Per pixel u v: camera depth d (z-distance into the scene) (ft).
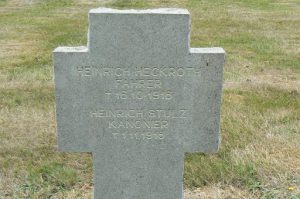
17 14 25.38
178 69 7.04
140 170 7.52
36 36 19.85
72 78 7.07
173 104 7.20
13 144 9.78
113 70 7.05
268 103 11.94
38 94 12.33
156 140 7.37
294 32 20.88
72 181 8.68
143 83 7.11
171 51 6.97
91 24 6.86
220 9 26.99
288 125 10.62
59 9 26.99
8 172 8.93
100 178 7.54
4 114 11.08
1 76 13.78
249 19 23.86
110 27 6.88
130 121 7.28
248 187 8.47
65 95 7.15
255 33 20.61
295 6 28.30
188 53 6.98
